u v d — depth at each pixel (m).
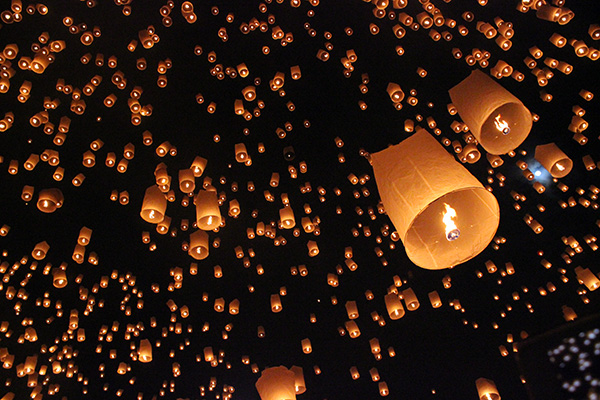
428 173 1.85
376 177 2.11
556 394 1.50
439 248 2.29
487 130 2.58
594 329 1.51
